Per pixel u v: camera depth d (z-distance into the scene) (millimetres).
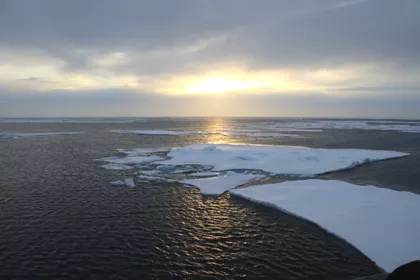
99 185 16859
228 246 9672
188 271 8242
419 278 3324
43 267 8352
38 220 11680
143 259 8844
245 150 28609
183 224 11430
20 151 30391
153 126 92250
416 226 10375
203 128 80000
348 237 9758
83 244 9727
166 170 20891
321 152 26484
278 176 19031
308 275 8023
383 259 8430
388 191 14367
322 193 14266
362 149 32469
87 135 52000
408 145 37000
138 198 14555
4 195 14844
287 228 10922
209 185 16703
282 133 58500
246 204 13625
